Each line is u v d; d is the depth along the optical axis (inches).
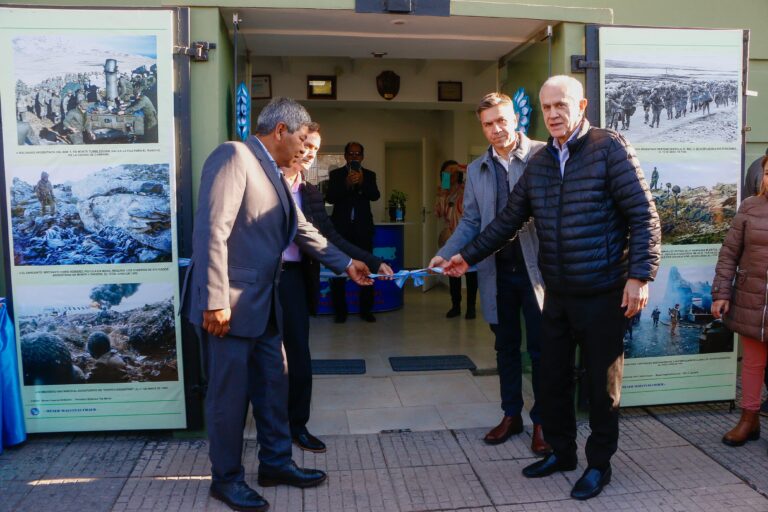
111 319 142.9
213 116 142.9
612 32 153.6
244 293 115.7
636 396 161.2
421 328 250.8
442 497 123.3
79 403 144.6
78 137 138.6
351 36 170.6
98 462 136.6
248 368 125.2
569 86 117.9
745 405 145.5
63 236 140.5
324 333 243.0
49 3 152.2
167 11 137.9
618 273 119.3
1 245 148.4
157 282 142.6
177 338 143.9
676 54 155.6
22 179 138.9
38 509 118.2
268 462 126.2
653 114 155.8
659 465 135.8
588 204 117.4
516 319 146.5
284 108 119.3
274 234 119.4
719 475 131.5
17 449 142.4
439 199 291.3
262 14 150.3
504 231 132.7
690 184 158.2
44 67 137.0
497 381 186.4
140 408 145.6
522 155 139.0
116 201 140.3
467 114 337.1
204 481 129.0
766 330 138.4
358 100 292.0
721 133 158.7
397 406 168.1
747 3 194.2
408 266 393.1
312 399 172.6
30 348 142.6
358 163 247.0
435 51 189.2
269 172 119.0
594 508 119.1
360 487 127.0
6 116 137.6
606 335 120.4
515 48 184.5
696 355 162.2
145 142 139.5
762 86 198.1
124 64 138.2
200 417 146.6
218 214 111.3
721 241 160.9
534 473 130.4
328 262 133.9
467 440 148.4
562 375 127.9
